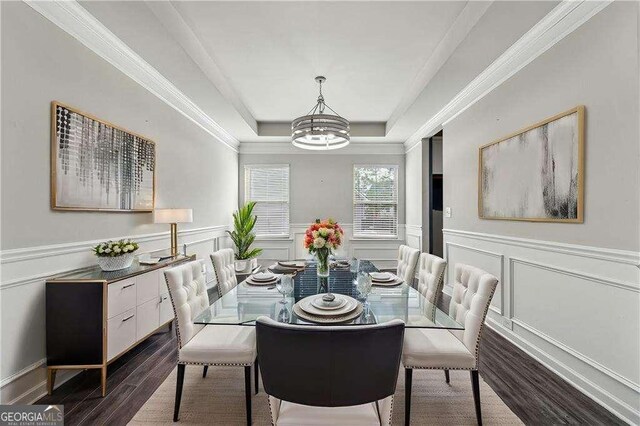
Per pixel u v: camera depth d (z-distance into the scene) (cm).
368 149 587
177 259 295
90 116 226
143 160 292
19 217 177
